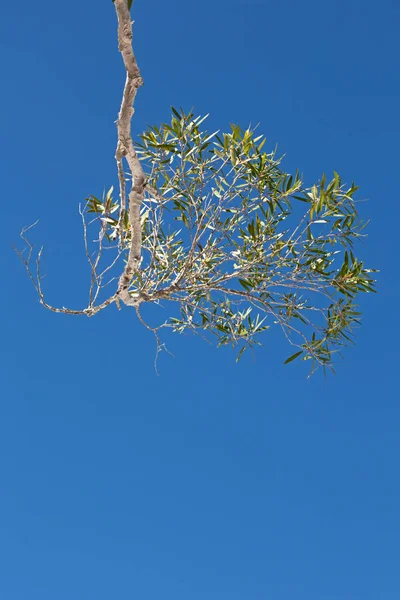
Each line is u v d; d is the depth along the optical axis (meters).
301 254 3.87
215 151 3.73
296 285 3.89
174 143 3.84
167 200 3.62
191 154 3.82
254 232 3.85
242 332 4.49
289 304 4.04
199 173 3.80
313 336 4.15
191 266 3.94
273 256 3.92
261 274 3.96
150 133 3.80
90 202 3.94
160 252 4.21
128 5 2.48
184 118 3.67
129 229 3.90
